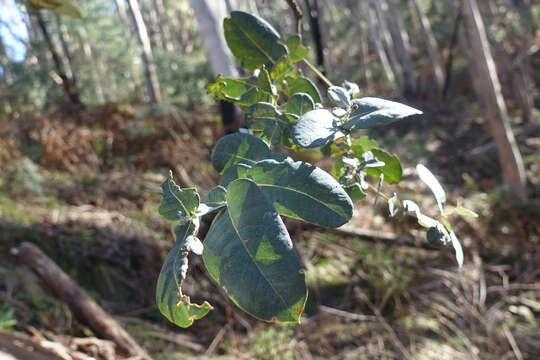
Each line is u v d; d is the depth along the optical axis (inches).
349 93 12.1
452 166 333.1
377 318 143.6
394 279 156.4
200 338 125.5
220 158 10.9
